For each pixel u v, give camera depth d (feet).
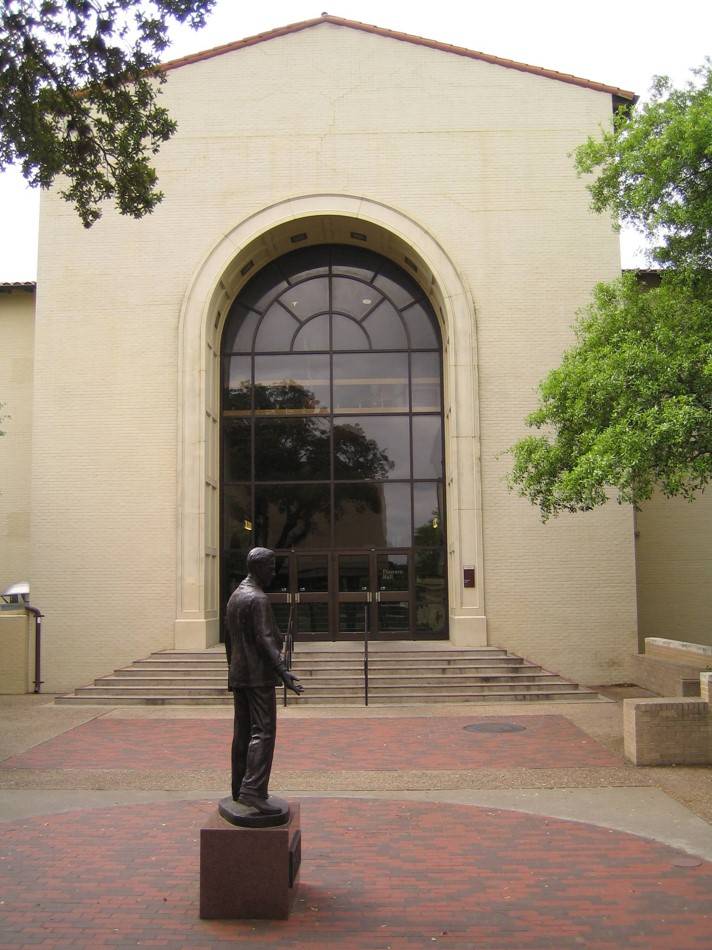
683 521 74.69
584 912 20.42
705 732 36.83
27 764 37.76
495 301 70.08
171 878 22.79
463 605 66.85
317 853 25.03
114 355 69.92
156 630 67.21
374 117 72.13
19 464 77.77
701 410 40.29
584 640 66.69
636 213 47.34
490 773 35.55
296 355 74.95
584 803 30.68
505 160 71.61
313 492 73.61
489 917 20.15
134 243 70.95
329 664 62.03
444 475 73.51
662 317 47.37
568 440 49.70
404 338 75.05
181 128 72.02
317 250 76.18
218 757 39.27
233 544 73.10
